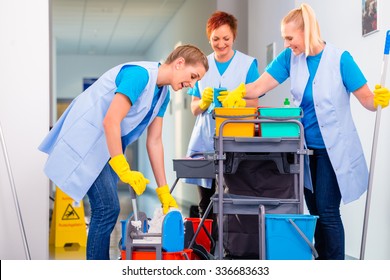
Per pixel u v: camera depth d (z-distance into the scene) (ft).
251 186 11.89
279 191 11.81
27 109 12.38
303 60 10.55
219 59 13.73
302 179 10.14
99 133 9.11
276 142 10.18
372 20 12.62
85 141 9.10
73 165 9.08
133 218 8.84
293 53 10.74
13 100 12.35
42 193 12.38
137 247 8.73
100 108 9.14
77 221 18.02
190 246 10.56
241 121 10.12
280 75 11.28
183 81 9.07
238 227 12.34
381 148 12.30
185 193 30.86
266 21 17.85
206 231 11.50
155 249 8.70
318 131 10.47
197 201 27.66
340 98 10.32
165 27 37.81
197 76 9.12
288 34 10.30
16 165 12.32
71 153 9.11
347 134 10.38
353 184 10.41
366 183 10.75
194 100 13.89
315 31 10.25
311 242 9.39
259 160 11.82
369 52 12.85
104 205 9.12
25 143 12.35
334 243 10.35
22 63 12.39
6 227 12.25
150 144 9.77
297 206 10.16
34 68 12.42
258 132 10.69
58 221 17.89
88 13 33.83
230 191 12.01
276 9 16.88
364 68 13.07
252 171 11.85
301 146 10.11
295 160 10.44
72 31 39.65
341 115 10.34
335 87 10.28
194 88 13.89
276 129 10.28
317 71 10.36
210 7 23.98
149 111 9.41
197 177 11.82
